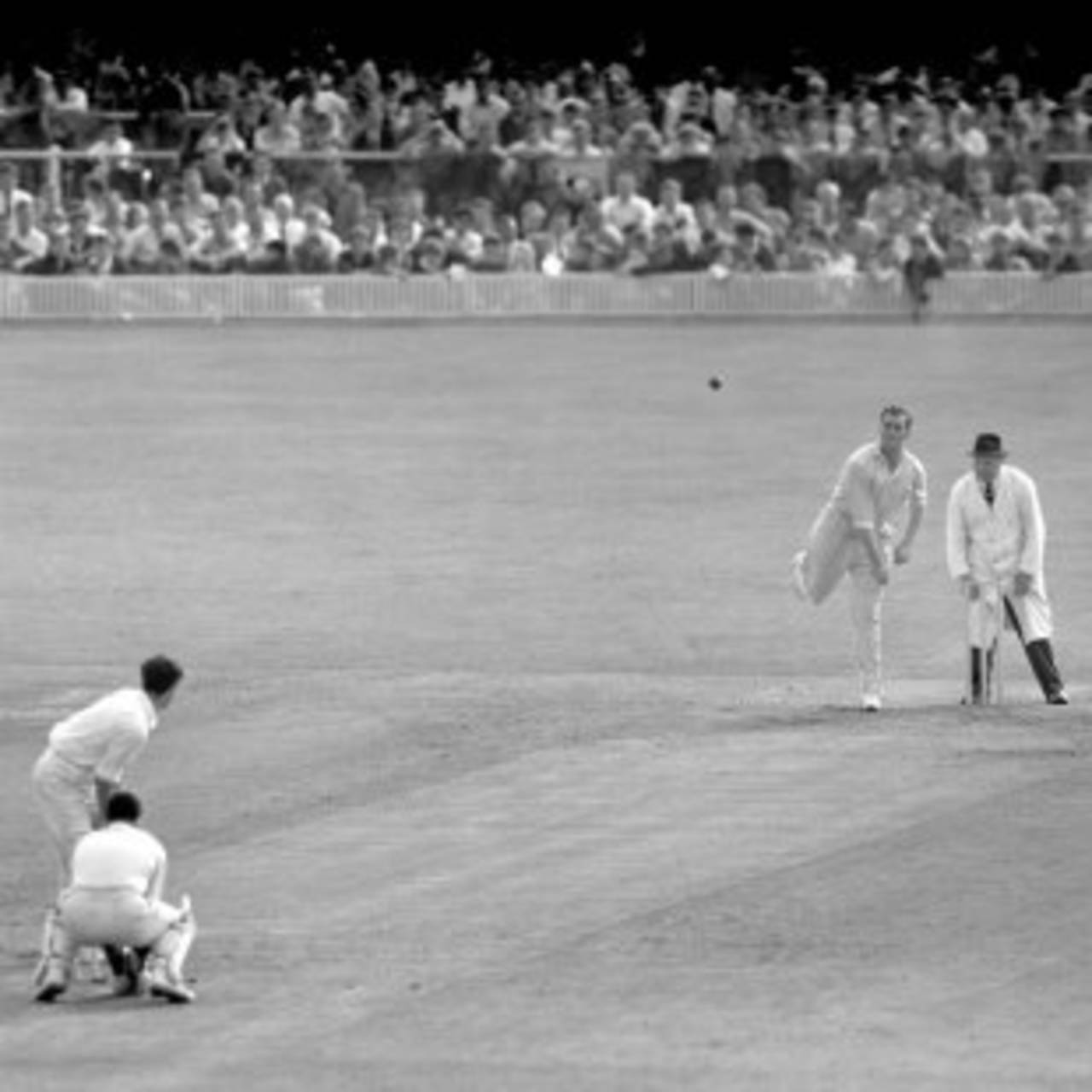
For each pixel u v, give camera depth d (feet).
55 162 427.33
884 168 440.04
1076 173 442.50
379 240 431.02
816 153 440.04
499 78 493.36
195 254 426.10
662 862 176.65
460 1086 140.05
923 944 160.35
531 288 432.25
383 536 287.69
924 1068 141.69
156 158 431.84
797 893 169.58
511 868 176.04
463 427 343.46
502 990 154.10
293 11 505.66
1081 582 264.72
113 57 490.49
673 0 513.86
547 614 256.32
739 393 365.20
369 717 215.72
